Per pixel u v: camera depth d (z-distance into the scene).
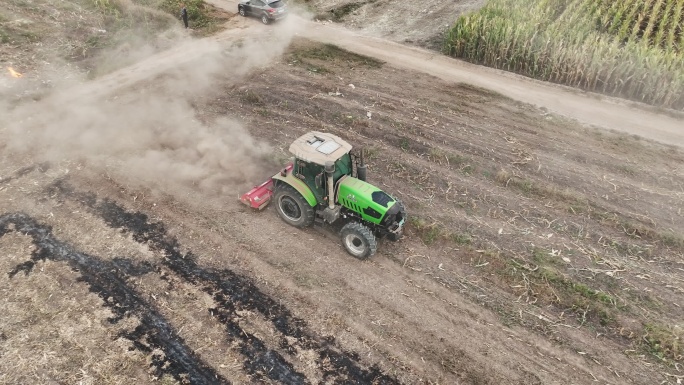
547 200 13.70
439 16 26.45
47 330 9.51
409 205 13.35
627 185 14.39
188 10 26.20
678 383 8.97
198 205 13.04
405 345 9.56
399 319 10.09
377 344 9.55
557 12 24.77
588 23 22.69
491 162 15.27
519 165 15.18
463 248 11.92
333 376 8.94
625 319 10.20
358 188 11.09
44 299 10.14
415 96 19.14
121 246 11.59
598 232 12.58
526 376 9.07
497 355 9.45
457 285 10.95
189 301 10.26
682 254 11.96
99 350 9.19
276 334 9.66
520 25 20.84
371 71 21.16
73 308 9.98
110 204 12.92
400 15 26.94
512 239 12.25
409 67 21.62
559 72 20.47
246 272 11.03
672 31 21.30
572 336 9.86
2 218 12.24
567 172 14.89
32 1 24.05
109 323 9.71
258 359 9.17
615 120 17.92
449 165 15.09
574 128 17.33
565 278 11.09
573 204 13.51
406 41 24.22
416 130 16.78
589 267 11.46
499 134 16.80
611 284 11.02
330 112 17.72
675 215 13.20
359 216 11.32
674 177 14.79
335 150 10.96
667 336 9.72
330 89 19.41
